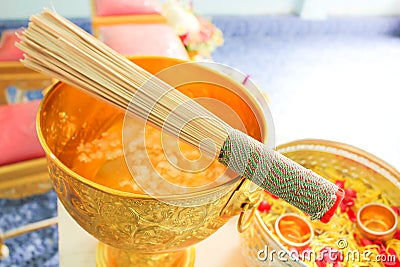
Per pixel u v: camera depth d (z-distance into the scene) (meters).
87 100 0.80
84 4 2.56
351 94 2.56
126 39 1.64
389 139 2.21
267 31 3.07
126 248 0.71
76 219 0.70
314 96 2.50
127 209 0.64
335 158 0.91
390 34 3.31
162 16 1.82
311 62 2.84
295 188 0.66
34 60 0.65
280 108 2.36
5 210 1.64
